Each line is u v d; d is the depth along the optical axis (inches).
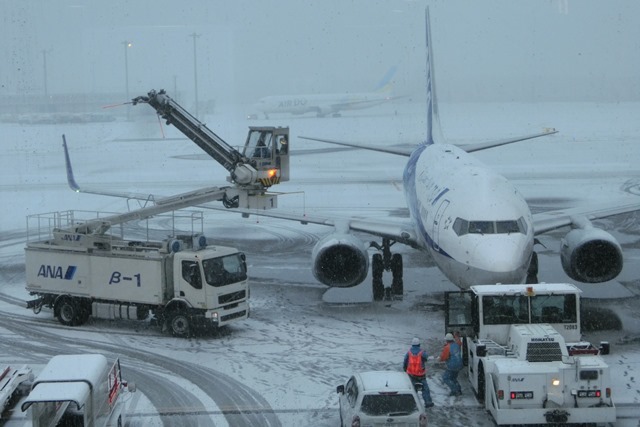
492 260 780.0
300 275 1213.7
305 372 780.0
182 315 896.3
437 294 1080.8
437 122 1387.8
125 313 916.6
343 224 1063.0
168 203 981.8
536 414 612.1
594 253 956.6
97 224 963.3
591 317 954.1
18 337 909.2
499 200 848.3
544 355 640.4
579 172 2471.7
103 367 578.6
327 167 2755.9
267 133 974.4
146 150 3329.2
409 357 685.3
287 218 1102.4
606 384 613.0
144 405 698.8
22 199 2023.9
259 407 693.3
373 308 1018.1
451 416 665.0
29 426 532.7
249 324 953.5
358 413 570.9
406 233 1037.8
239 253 917.2
